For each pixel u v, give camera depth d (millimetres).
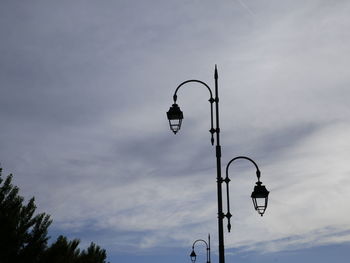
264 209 11789
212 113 12742
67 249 22641
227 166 12570
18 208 19000
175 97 12711
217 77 12969
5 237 18328
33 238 19422
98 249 31656
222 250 11359
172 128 12328
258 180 12242
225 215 12094
